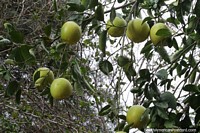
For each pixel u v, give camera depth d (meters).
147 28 1.84
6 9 4.54
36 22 4.48
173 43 1.93
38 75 1.85
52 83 1.86
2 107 4.35
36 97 4.36
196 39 1.95
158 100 1.76
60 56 1.98
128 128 1.74
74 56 1.98
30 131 4.62
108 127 4.59
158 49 1.90
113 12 1.83
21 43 1.79
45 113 4.57
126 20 1.94
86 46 4.52
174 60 1.97
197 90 1.80
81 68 2.22
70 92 1.86
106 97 4.50
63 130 4.57
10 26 1.84
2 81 3.77
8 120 4.47
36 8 4.57
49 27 1.83
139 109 1.75
